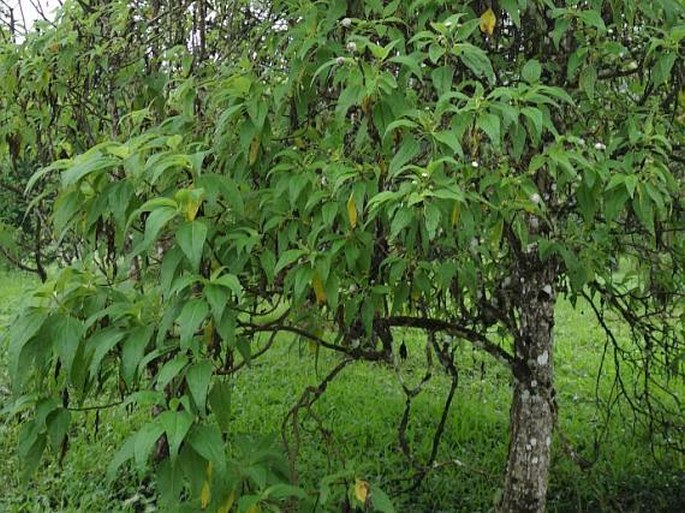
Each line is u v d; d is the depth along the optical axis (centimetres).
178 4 314
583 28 230
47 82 308
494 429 461
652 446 383
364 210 198
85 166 179
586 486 377
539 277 280
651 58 235
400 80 199
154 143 192
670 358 445
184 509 192
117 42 302
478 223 196
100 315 182
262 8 286
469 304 331
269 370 555
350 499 221
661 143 221
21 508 365
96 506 366
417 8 213
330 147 207
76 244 310
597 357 630
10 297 746
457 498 376
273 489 195
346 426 449
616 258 329
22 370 179
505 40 252
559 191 241
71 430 442
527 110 178
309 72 213
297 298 192
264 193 207
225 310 184
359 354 252
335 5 209
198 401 166
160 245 246
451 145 172
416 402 494
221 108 226
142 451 156
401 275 219
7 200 366
